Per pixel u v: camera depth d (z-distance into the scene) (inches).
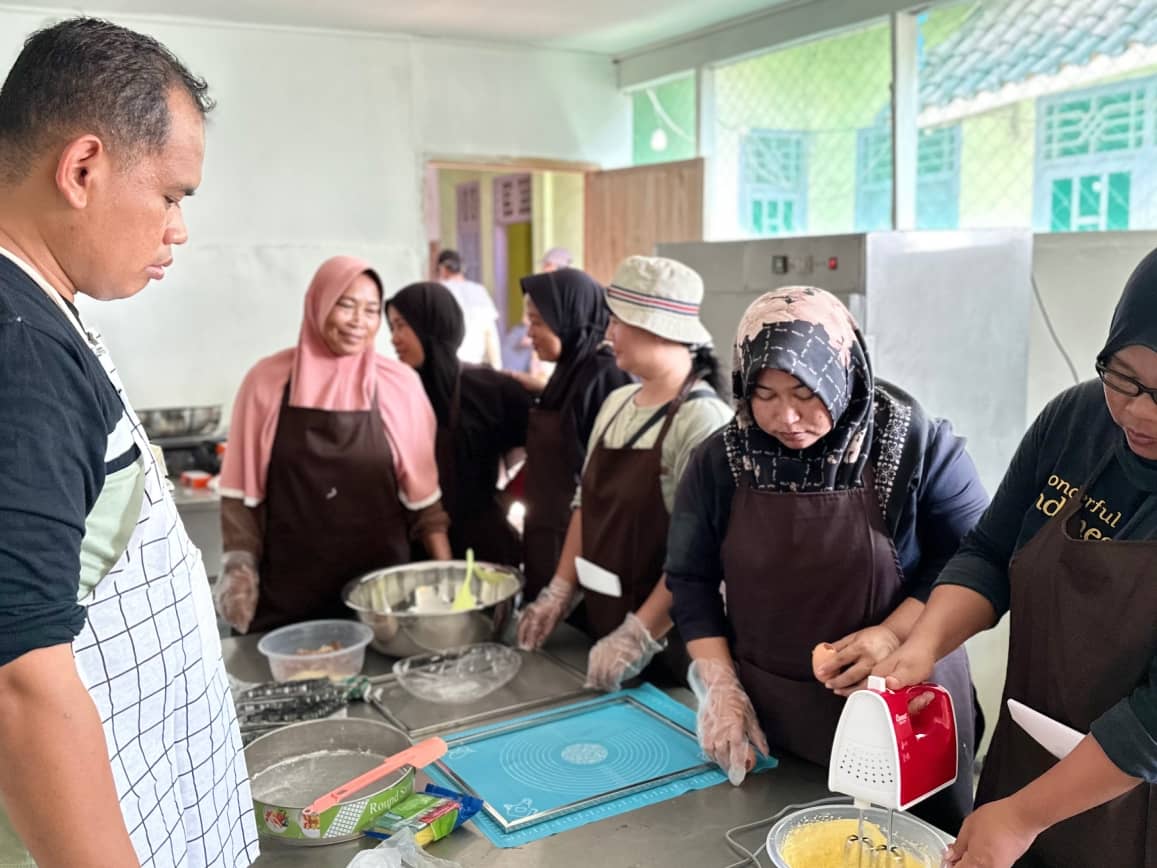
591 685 65.2
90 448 30.0
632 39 177.2
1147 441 37.5
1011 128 124.0
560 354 95.5
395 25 164.4
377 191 173.6
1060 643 41.9
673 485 70.0
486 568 80.3
